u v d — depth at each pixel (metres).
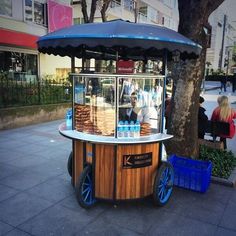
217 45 51.47
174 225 3.21
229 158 5.11
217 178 4.39
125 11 22.67
